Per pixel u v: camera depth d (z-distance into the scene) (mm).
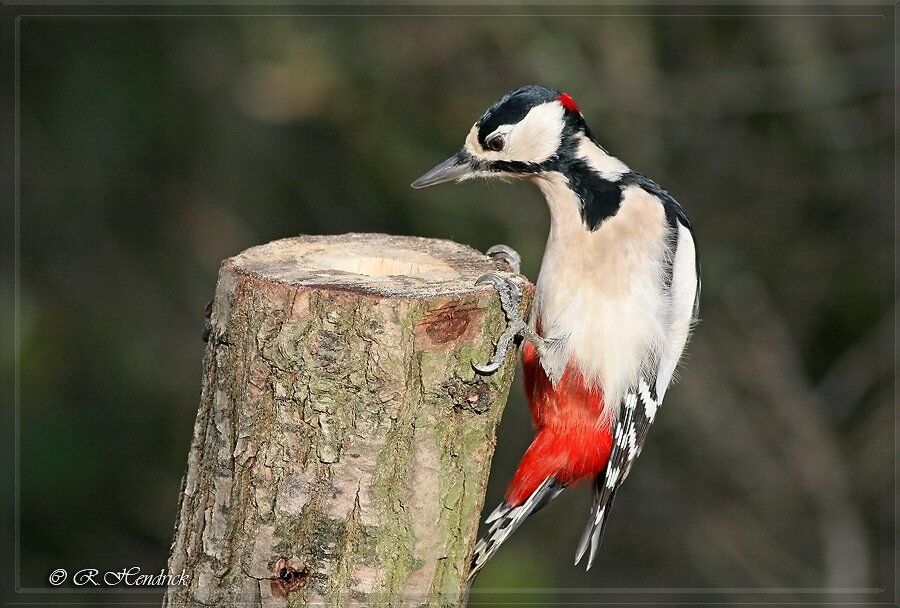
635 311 6812
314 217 12750
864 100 12195
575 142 7094
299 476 5410
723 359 12547
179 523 5789
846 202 12383
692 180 12445
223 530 5539
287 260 5836
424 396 5438
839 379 12484
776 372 12477
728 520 12633
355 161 12523
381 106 12188
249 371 5434
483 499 5797
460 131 12078
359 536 5434
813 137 12305
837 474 12414
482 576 11836
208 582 5578
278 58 12023
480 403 5605
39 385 12727
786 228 12484
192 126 13016
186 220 13148
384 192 12391
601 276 6820
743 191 12469
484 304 5535
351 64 12102
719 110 12125
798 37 11945
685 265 7191
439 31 11945
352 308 5297
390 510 5461
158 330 13062
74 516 12156
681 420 12625
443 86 12164
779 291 12516
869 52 12008
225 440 5535
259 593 5484
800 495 12586
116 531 12195
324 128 12602
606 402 6871
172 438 12648
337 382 5336
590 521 7164
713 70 12172
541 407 7051
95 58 12922
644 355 6902
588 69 11828
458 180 7383
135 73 12969
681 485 12750
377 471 5395
